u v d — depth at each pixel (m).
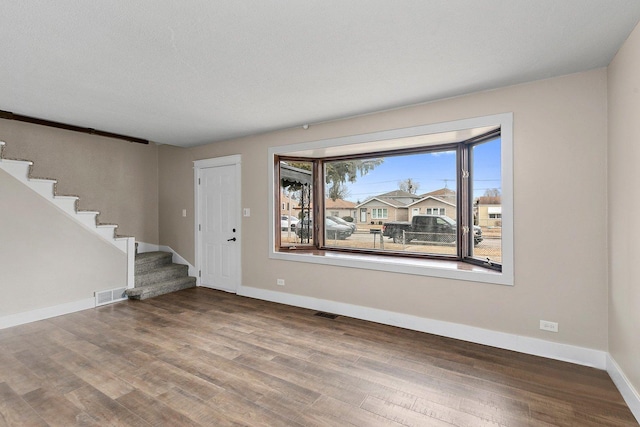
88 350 2.70
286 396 2.03
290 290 3.99
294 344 2.81
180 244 5.19
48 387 2.13
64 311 3.64
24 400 1.99
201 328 3.19
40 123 3.79
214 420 1.81
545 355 2.53
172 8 1.59
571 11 1.64
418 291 3.11
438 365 2.42
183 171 5.12
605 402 1.95
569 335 2.45
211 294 4.49
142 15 1.65
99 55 2.09
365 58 2.15
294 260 3.95
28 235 3.39
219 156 4.65
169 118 3.52
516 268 2.63
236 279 4.50
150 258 4.80
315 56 2.12
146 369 2.38
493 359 2.51
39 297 3.46
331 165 4.29
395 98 2.90
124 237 4.25
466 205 3.32
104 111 3.28
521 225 2.60
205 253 4.91
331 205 4.30
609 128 2.24
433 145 3.53
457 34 1.86
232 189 4.56
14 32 1.81
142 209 5.25
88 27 1.76
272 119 3.56
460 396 2.03
